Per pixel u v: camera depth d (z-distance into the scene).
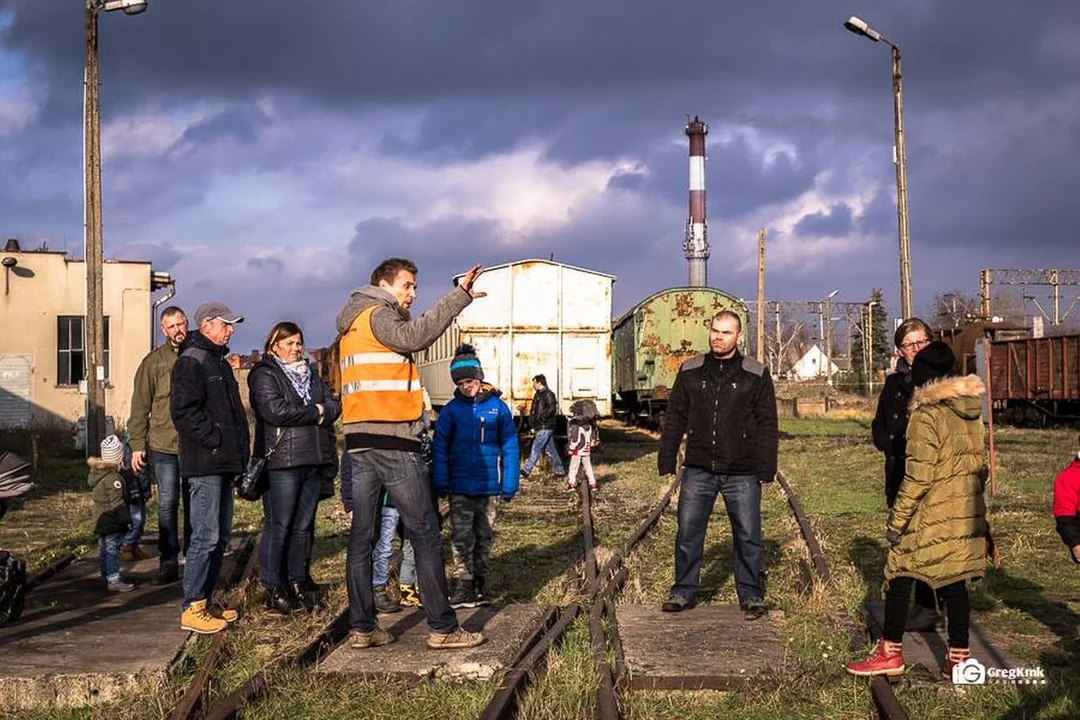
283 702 6.23
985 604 8.62
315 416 8.23
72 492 18.94
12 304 35.91
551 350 24.03
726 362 8.24
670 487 18.17
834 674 6.61
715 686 6.51
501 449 8.86
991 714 6.01
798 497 16.64
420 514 7.14
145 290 37.16
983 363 16.19
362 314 7.07
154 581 9.73
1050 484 17.47
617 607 8.56
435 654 7.07
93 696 6.50
